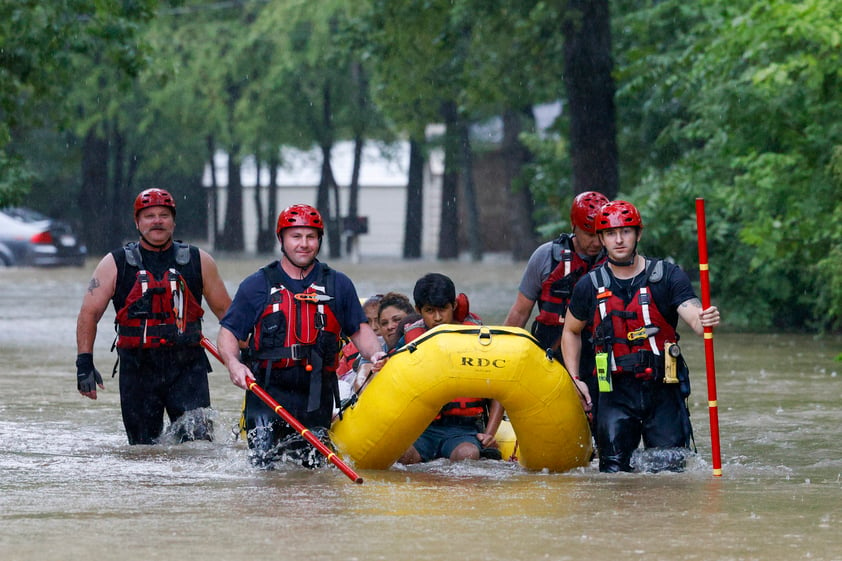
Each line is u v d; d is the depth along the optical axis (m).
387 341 21.34
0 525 13.48
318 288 18.73
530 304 20.88
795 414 24.92
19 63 43.28
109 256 20.94
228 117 112.75
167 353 21.08
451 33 61.69
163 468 18.31
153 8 45.25
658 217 46.44
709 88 44.22
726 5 40.53
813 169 40.06
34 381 30.75
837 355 36.09
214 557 11.85
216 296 21.34
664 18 55.44
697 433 22.52
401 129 74.94
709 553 11.98
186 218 158.12
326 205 122.81
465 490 16.11
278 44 106.88
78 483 16.72
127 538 12.75
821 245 40.91
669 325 18.17
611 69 55.84
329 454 17.30
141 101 112.00
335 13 104.81
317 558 11.80
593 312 18.33
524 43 61.72
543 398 17.95
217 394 28.48
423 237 147.50
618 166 58.16
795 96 40.66
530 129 110.12
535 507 14.66
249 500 15.21
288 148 130.12
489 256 130.75
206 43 107.88
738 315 46.00
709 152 46.94
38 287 70.00
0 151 47.19
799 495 15.58
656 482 16.94
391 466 18.84
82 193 117.19
